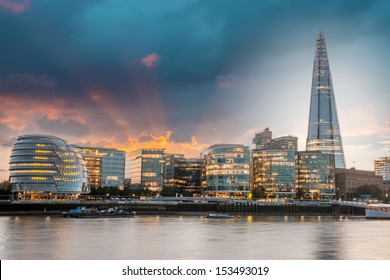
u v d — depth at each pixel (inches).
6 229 6668.3
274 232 6535.4
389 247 4913.9
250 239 5590.6
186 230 6752.0
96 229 6776.6
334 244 5152.6
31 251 4507.9
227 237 5792.3
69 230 6584.6
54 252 4453.7
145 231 6520.7
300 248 4827.8
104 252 4478.3
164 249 4697.3
